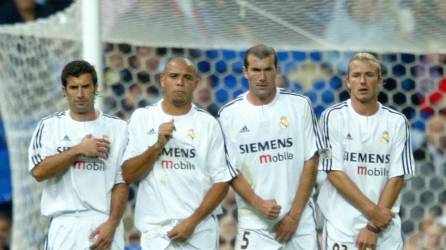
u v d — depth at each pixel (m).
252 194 25.94
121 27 29.88
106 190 25.66
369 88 26.27
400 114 26.88
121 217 25.86
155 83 33.12
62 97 30.55
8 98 31.44
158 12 28.86
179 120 25.95
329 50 31.81
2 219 34.53
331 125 26.64
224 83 33.78
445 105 33.88
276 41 31.02
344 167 26.58
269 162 26.27
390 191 26.53
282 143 26.28
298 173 26.39
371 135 26.56
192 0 28.48
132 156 25.75
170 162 25.78
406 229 33.66
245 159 26.33
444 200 33.88
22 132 31.27
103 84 28.77
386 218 26.11
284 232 26.11
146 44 31.52
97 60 28.17
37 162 25.36
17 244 31.30
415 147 34.00
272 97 26.44
